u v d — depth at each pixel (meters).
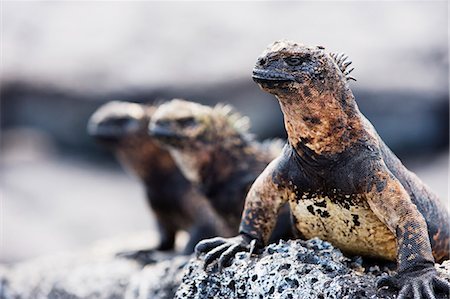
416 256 23.97
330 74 24.33
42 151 87.94
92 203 76.19
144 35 93.31
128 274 39.56
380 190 24.53
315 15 93.00
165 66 86.62
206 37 90.25
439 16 92.50
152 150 41.91
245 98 78.75
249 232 26.48
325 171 25.05
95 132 42.97
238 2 96.50
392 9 93.69
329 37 88.44
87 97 86.88
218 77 81.88
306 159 25.17
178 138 36.53
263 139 77.06
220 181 37.00
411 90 79.69
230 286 25.58
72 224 71.88
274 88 24.12
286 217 30.92
